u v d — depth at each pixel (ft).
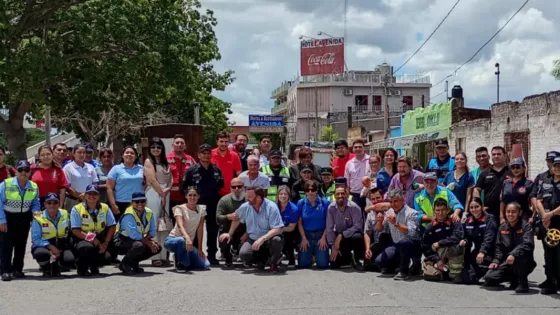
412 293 29.60
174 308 26.48
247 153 48.52
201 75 129.49
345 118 249.14
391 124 194.08
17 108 88.89
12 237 33.06
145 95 90.33
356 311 25.86
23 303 27.32
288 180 40.42
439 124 101.71
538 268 36.96
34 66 73.46
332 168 44.24
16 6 79.66
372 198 36.06
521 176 32.50
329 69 274.16
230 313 25.58
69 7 78.69
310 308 26.40
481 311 25.94
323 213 37.50
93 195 33.99
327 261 37.37
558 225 29.35
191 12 90.84
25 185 33.22
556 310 26.18
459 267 32.09
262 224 36.24
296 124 291.38
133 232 34.58
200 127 70.79
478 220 32.19
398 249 34.19
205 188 38.19
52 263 33.83
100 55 84.48
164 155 38.06
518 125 71.26
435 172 37.76
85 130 131.03
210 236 38.78
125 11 78.02
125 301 27.73
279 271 36.19
